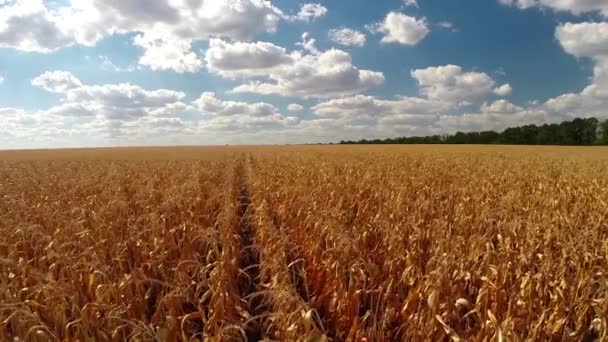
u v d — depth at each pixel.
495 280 4.44
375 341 4.11
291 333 3.43
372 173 15.23
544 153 35.19
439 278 4.16
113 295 4.32
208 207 9.84
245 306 5.00
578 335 3.98
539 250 5.93
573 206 9.62
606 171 18.31
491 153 35.00
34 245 6.62
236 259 6.20
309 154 34.34
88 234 6.17
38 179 16.14
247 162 29.78
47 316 4.16
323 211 7.76
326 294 5.43
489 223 7.05
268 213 9.51
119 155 43.12
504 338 3.17
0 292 4.11
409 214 8.19
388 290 4.57
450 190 11.55
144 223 7.67
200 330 4.81
